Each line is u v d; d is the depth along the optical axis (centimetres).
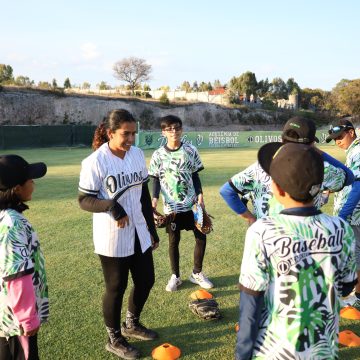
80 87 6406
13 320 224
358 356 318
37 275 237
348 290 193
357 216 372
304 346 178
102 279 477
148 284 333
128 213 314
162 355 314
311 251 176
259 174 283
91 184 302
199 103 5762
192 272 471
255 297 179
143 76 7594
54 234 666
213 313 377
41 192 1053
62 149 2745
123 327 355
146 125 5178
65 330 361
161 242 621
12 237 216
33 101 4581
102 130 332
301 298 176
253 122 5922
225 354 324
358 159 347
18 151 2534
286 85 9106
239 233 665
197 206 449
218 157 2083
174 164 439
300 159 172
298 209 178
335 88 7738
